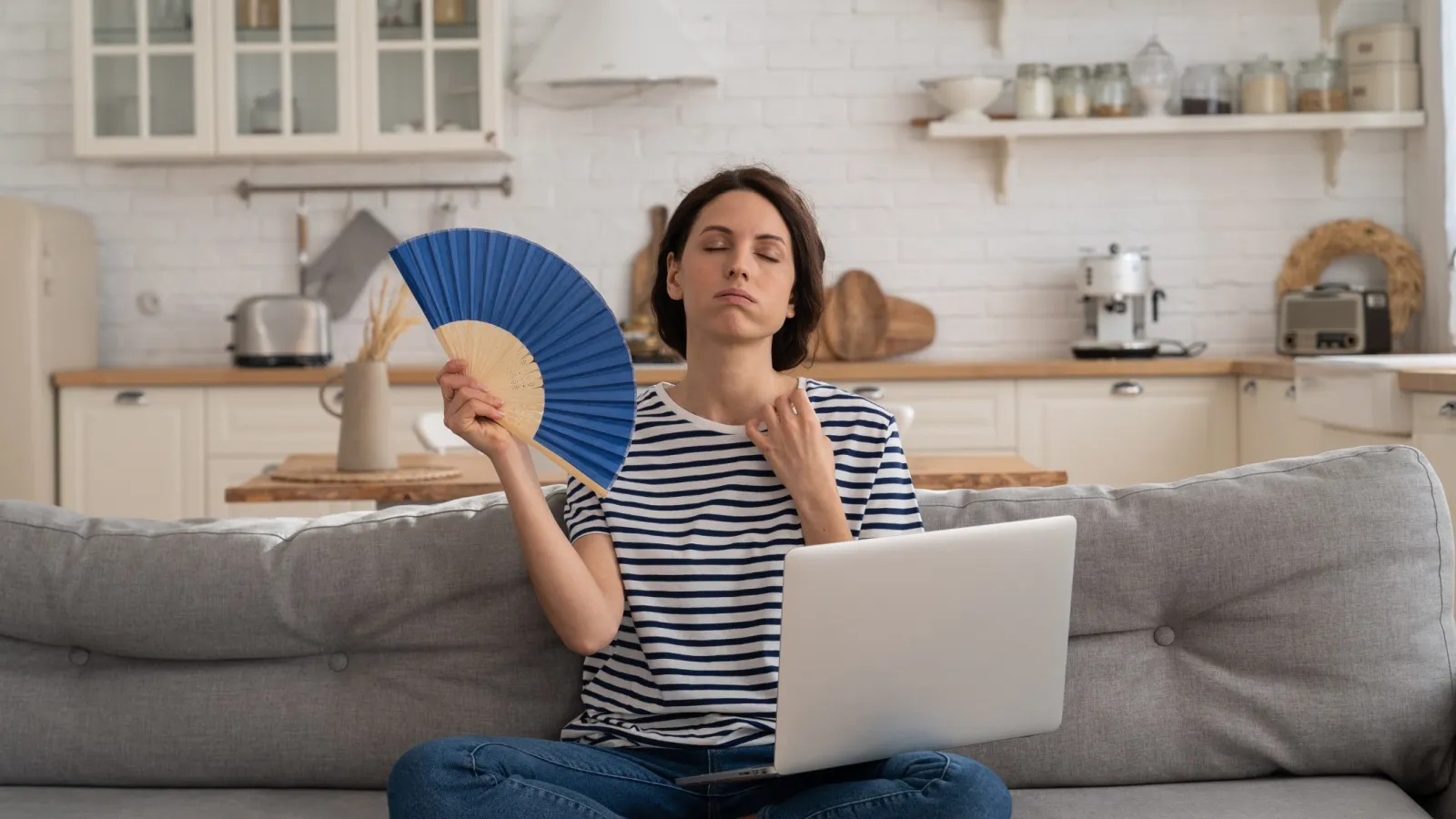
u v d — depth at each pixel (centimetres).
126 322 500
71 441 449
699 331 169
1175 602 173
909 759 144
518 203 499
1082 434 437
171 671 175
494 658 173
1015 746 169
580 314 150
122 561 173
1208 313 489
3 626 174
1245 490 174
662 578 159
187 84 466
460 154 474
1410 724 167
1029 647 147
